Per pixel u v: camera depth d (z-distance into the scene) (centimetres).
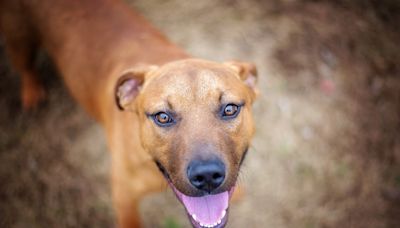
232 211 71
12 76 83
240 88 44
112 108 56
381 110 78
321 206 72
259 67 81
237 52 84
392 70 81
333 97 79
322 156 75
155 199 72
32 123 79
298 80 81
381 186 73
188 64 44
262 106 78
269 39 84
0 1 66
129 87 48
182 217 71
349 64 82
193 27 86
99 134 78
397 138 76
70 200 73
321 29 85
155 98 42
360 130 77
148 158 48
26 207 73
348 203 72
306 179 73
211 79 42
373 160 75
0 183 74
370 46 83
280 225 71
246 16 87
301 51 83
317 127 77
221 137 40
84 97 64
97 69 60
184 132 40
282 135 76
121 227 61
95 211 72
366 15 86
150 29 61
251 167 74
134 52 57
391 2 87
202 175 38
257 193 72
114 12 62
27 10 66
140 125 46
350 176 74
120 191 57
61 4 63
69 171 75
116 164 55
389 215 71
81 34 62
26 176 75
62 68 66
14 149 77
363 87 80
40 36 68
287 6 87
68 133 78
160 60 54
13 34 69
